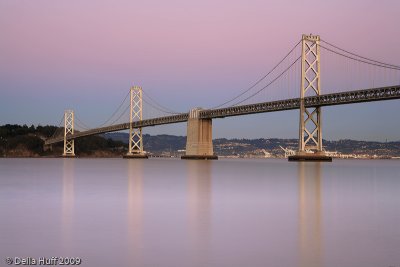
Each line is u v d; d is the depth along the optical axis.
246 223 23.89
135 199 34.69
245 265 16.52
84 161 160.88
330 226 23.12
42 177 62.50
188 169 89.94
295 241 19.78
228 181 54.75
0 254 17.66
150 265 16.47
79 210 28.38
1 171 80.69
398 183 52.22
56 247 18.66
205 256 17.52
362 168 103.19
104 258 17.22
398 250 18.38
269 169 90.06
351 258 17.28
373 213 27.48
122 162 147.00
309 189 43.72
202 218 25.39
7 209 28.77
